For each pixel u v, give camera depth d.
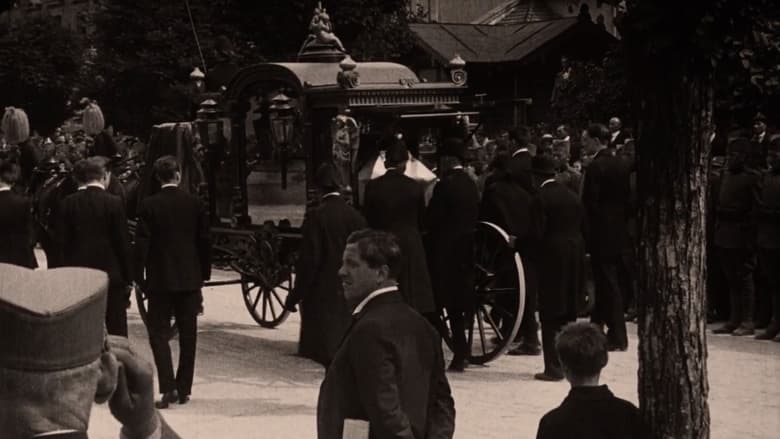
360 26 34.53
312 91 14.65
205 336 16.28
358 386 5.49
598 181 14.65
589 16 39.81
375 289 5.76
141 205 12.13
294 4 33.34
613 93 27.53
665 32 6.27
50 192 16.92
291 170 15.55
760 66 6.43
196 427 11.09
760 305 16.42
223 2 33.62
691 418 6.53
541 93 40.03
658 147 6.51
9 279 2.08
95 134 20.95
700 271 6.55
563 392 12.59
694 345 6.53
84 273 2.14
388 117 14.98
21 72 41.66
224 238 16.41
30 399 2.05
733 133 19.45
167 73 32.84
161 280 12.02
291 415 11.63
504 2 52.78
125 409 2.37
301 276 11.84
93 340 2.10
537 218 13.05
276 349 15.36
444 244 13.50
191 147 16.92
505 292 13.79
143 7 33.38
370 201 12.84
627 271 17.08
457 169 13.67
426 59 40.22
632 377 13.08
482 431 10.74
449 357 14.96
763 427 10.81
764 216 15.42
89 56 37.78
